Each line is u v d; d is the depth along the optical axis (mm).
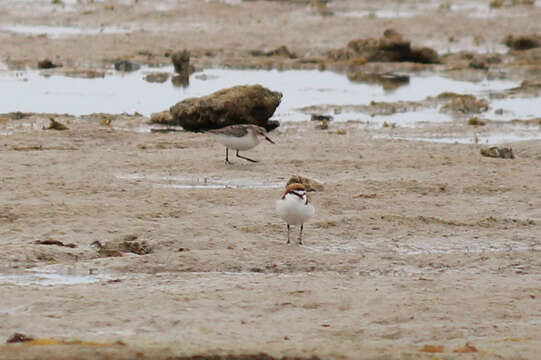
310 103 30656
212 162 20359
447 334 10086
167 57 39844
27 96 30312
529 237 15055
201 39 43281
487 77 37781
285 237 14820
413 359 8969
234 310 10898
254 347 9125
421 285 12133
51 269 12742
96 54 39469
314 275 12672
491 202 17312
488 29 46281
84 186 17609
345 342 9633
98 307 10883
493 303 11250
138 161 20156
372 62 40688
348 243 14602
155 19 47219
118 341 9180
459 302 11273
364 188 18031
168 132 24969
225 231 14844
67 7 49844
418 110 29766
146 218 15570
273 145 22531
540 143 23078
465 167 20078
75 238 14305
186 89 33031
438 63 40875
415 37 44688
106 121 25578
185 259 13156
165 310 10805
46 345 8883
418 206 16875
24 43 40562
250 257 13320
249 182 18812
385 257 13641
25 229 14664
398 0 54250
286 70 38844
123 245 13953
